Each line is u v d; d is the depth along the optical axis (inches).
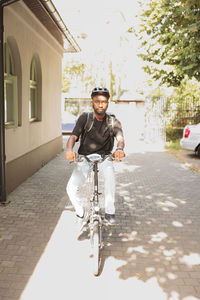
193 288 122.2
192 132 428.8
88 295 117.2
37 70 351.6
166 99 633.6
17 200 226.8
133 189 265.3
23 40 279.0
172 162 398.6
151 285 123.8
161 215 202.8
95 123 138.9
